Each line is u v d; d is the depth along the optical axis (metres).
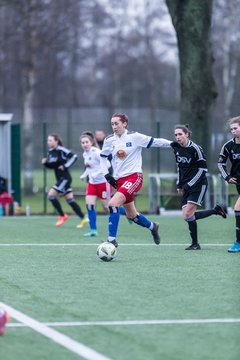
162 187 58.66
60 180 41.69
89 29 131.25
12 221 46.84
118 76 147.75
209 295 19.98
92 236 36.47
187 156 29.19
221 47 117.94
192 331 16.03
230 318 17.25
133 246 31.61
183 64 55.91
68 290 20.78
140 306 18.53
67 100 143.88
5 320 15.62
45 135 55.22
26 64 84.62
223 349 14.59
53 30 88.88
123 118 27.61
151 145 28.06
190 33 55.31
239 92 113.38
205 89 55.81
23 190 74.50
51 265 25.70
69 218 49.50
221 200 52.66
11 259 27.41
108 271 24.25
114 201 27.55
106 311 17.97
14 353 14.38
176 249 30.45
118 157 27.73
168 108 115.56
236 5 103.69
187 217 29.88
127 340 15.27
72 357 14.03
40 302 19.09
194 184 29.52
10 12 96.00
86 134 36.22
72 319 17.11
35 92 133.38
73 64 139.00
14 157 54.72
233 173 29.14
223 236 36.34
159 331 16.02
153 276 23.17
